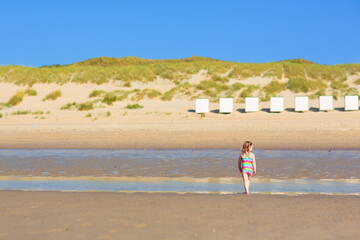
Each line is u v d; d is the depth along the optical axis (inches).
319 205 258.2
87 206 255.9
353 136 746.2
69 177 402.6
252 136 776.9
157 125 935.7
